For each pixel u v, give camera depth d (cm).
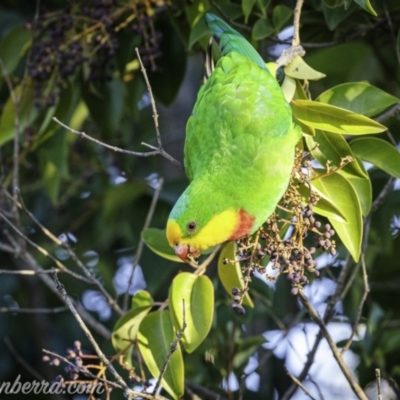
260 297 1048
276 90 786
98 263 1309
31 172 1316
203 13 934
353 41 1121
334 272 1101
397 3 1004
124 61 1029
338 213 750
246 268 731
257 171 747
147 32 1048
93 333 1284
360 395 767
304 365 907
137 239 1127
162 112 1373
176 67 1059
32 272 864
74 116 1167
